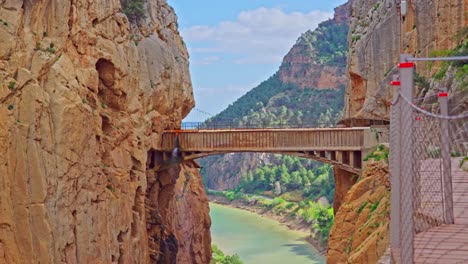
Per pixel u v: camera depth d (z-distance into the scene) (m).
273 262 116.12
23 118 47.53
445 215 22.12
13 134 47.09
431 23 61.47
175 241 71.94
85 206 51.69
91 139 52.81
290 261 116.88
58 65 50.53
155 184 67.88
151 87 66.69
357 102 77.56
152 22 72.12
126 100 59.97
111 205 55.34
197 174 93.00
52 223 48.34
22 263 47.16
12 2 48.00
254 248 129.88
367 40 75.69
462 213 22.91
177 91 73.50
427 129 23.50
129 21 67.75
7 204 46.94
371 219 45.12
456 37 56.69
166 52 71.12
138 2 68.94
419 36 63.62
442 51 55.91
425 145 23.30
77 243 50.81
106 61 57.41
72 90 51.09
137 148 61.09
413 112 18.55
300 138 63.72
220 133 65.69
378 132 61.28
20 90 47.62
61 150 49.44
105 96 58.56
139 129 61.81
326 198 191.25
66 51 52.66
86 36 54.72
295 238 142.62
